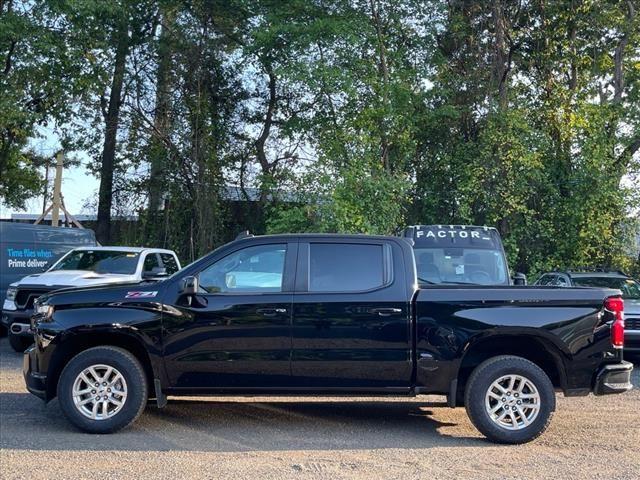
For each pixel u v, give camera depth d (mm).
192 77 22484
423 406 7969
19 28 19562
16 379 9406
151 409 7613
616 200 18672
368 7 20328
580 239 19281
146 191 23391
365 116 19203
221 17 22625
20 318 11578
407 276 6641
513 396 6426
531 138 19422
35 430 6684
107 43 21438
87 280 11625
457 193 20484
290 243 6816
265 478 5250
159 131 22750
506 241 19234
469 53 21312
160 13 22953
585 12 20672
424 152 21750
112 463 5609
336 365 6500
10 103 19594
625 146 19766
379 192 18391
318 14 19969
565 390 6527
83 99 22438
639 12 20969
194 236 22828
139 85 23109
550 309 6492
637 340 11164
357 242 6797
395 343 6492
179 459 5754
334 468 5535
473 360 6613
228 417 7344
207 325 6523
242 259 6781
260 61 22109
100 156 24375
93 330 6531
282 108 23609
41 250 14586
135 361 6582
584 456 6012
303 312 6516
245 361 6504
